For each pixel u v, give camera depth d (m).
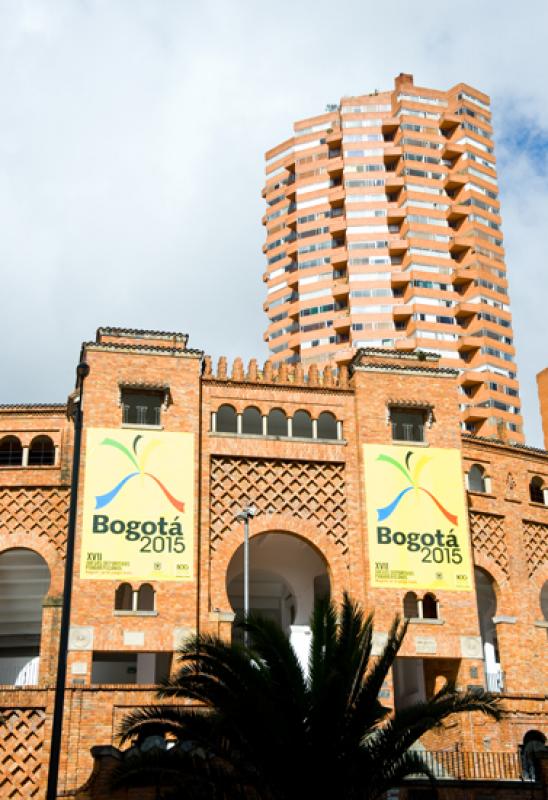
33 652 51.62
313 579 49.12
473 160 139.62
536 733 42.00
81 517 40.91
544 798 33.75
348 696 26.09
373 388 46.03
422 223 134.25
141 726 26.64
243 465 43.69
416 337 129.12
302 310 135.62
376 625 41.94
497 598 47.12
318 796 24.92
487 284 134.00
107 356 43.62
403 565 43.31
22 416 45.28
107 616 39.75
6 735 36.66
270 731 24.91
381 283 132.50
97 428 42.28
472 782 34.16
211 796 25.06
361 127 139.88
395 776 25.97
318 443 44.66
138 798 29.97
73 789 36.09
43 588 48.16
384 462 44.81
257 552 48.12
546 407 65.50
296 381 46.41
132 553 40.81
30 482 43.09
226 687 25.81
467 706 27.09
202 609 40.84
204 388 44.56
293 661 25.53
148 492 41.78
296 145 143.50
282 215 143.75
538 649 47.00
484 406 129.00
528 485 50.41
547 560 49.62
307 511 43.59
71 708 37.50
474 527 47.53
